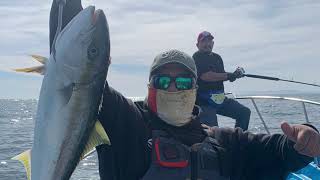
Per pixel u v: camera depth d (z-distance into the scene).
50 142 0.92
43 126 0.92
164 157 1.17
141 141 1.17
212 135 1.26
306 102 2.81
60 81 0.91
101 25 0.93
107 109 1.11
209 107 2.77
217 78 2.72
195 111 1.32
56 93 0.92
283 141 1.20
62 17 1.00
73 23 0.93
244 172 1.25
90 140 0.96
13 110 36.91
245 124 2.93
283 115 7.62
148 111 1.24
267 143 1.24
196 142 1.22
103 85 0.95
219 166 1.21
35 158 0.93
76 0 1.03
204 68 2.75
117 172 1.15
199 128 1.26
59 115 0.92
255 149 1.25
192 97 1.22
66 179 0.95
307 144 1.01
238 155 1.24
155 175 1.16
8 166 5.86
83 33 0.92
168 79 1.21
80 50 0.92
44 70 0.94
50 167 0.93
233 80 2.77
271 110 8.64
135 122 1.17
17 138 10.39
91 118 0.94
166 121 1.22
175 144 1.19
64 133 0.92
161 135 1.19
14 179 4.98
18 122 18.25
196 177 1.17
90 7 0.94
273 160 1.23
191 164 1.18
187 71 1.22
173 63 1.20
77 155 0.95
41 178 0.93
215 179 1.19
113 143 1.14
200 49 2.79
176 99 1.21
